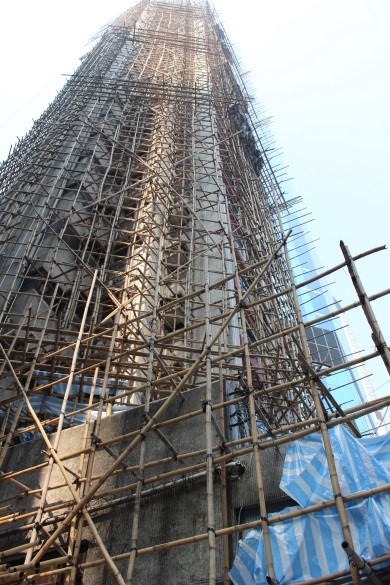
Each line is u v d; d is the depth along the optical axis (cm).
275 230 3178
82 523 1146
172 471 1135
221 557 1045
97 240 2528
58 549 1123
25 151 2867
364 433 1524
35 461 1449
